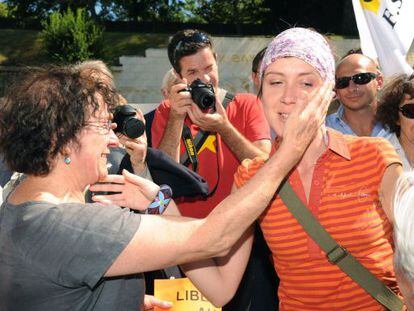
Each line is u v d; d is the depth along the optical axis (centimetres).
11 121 151
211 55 311
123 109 214
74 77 158
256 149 281
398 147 295
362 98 361
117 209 153
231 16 2011
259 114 310
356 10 435
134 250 146
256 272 255
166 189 192
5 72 1292
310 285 180
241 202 157
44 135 149
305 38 176
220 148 292
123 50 1487
